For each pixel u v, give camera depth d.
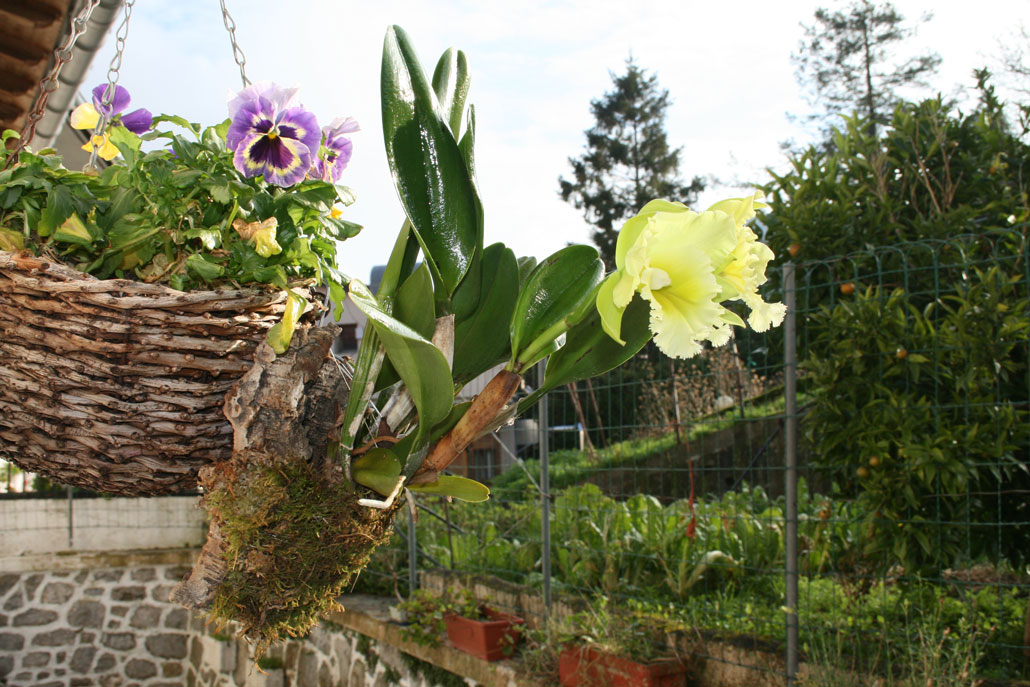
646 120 22.75
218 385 0.83
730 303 3.34
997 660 2.76
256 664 0.90
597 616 3.30
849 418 3.04
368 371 0.83
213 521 0.84
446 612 4.04
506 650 3.75
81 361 0.79
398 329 0.69
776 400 4.88
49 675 6.47
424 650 4.16
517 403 0.83
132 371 0.80
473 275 0.85
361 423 0.84
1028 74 12.59
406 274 0.88
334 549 0.86
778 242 3.53
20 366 0.80
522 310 0.80
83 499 6.76
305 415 0.85
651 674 2.98
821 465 3.10
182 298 0.79
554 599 3.90
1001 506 2.98
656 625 3.27
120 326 0.78
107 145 1.05
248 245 0.87
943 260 3.25
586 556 3.87
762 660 2.93
